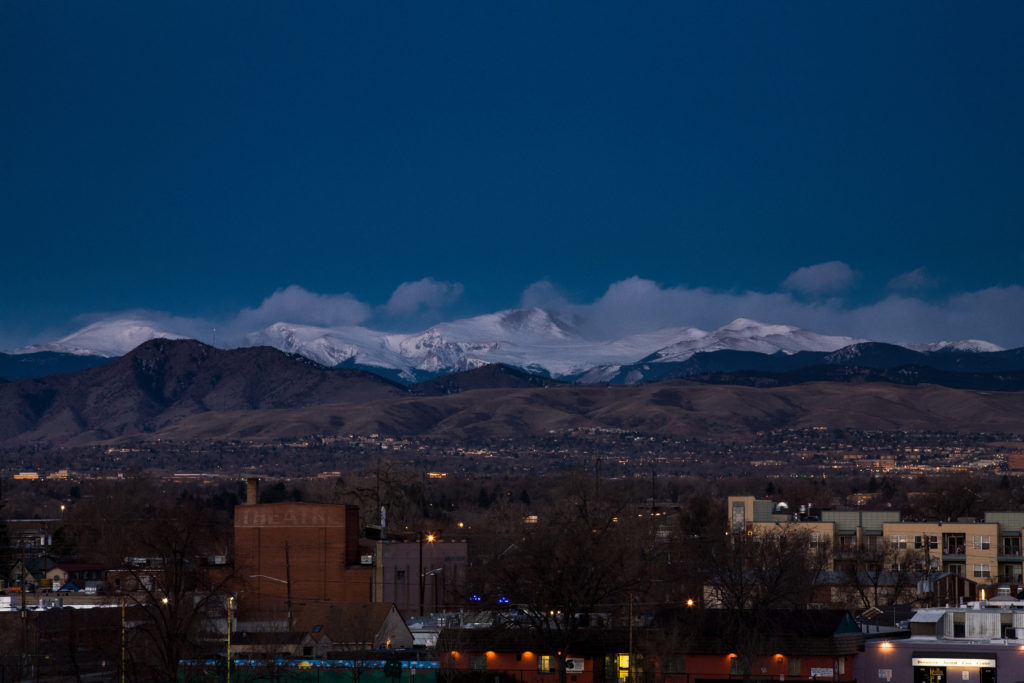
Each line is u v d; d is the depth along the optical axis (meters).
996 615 178.75
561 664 175.25
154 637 169.00
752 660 172.62
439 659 180.62
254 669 172.50
